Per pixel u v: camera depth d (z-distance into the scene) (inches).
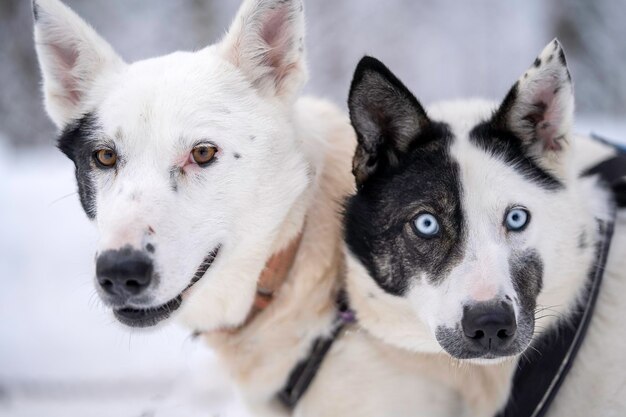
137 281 96.3
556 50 104.5
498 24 546.9
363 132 108.7
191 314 116.8
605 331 112.6
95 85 116.3
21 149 487.5
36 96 515.2
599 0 538.0
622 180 119.2
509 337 95.0
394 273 105.7
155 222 99.9
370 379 112.5
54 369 187.8
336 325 114.7
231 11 537.0
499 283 95.9
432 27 542.9
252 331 116.3
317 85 507.5
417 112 108.2
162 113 106.7
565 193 107.3
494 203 101.3
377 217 107.5
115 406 170.1
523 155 106.7
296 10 114.6
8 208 262.1
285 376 116.6
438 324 98.7
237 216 108.4
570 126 107.0
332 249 115.0
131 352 191.6
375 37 529.3
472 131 109.4
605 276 114.3
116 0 542.0
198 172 106.2
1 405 172.7
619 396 111.3
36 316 209.3
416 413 112.1
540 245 103.0
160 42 533.3
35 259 232.8
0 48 520.7
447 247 101.1
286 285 114.2
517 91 106.1
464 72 534.9
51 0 117.2
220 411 135.9
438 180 104.0
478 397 112.7
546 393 110.5
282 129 112.8
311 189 115.2
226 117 109.3
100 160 109.5
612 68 525.7
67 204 263.9
